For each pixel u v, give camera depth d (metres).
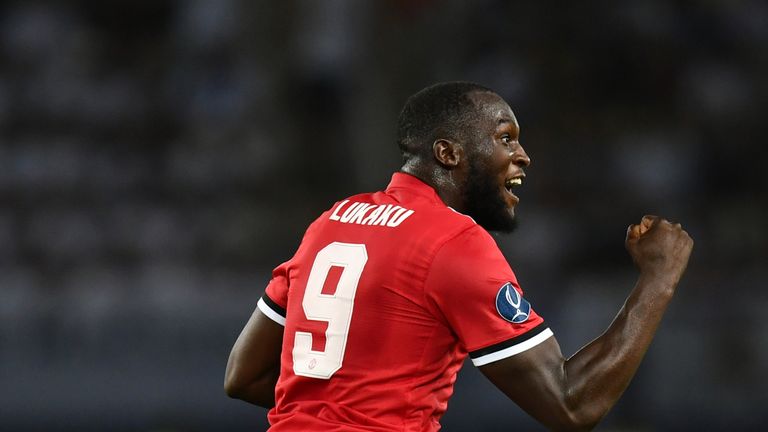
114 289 34.44
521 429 27.59
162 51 45.34
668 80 42.41
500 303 10.00
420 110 11.06
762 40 43.84
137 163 41.31
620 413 28.66
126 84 44.16
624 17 42.72
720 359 29.36
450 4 41.19
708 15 43.78
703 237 37.59
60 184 39.62
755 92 42.69
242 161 40.59
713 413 28.78
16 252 37.06
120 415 30.12
